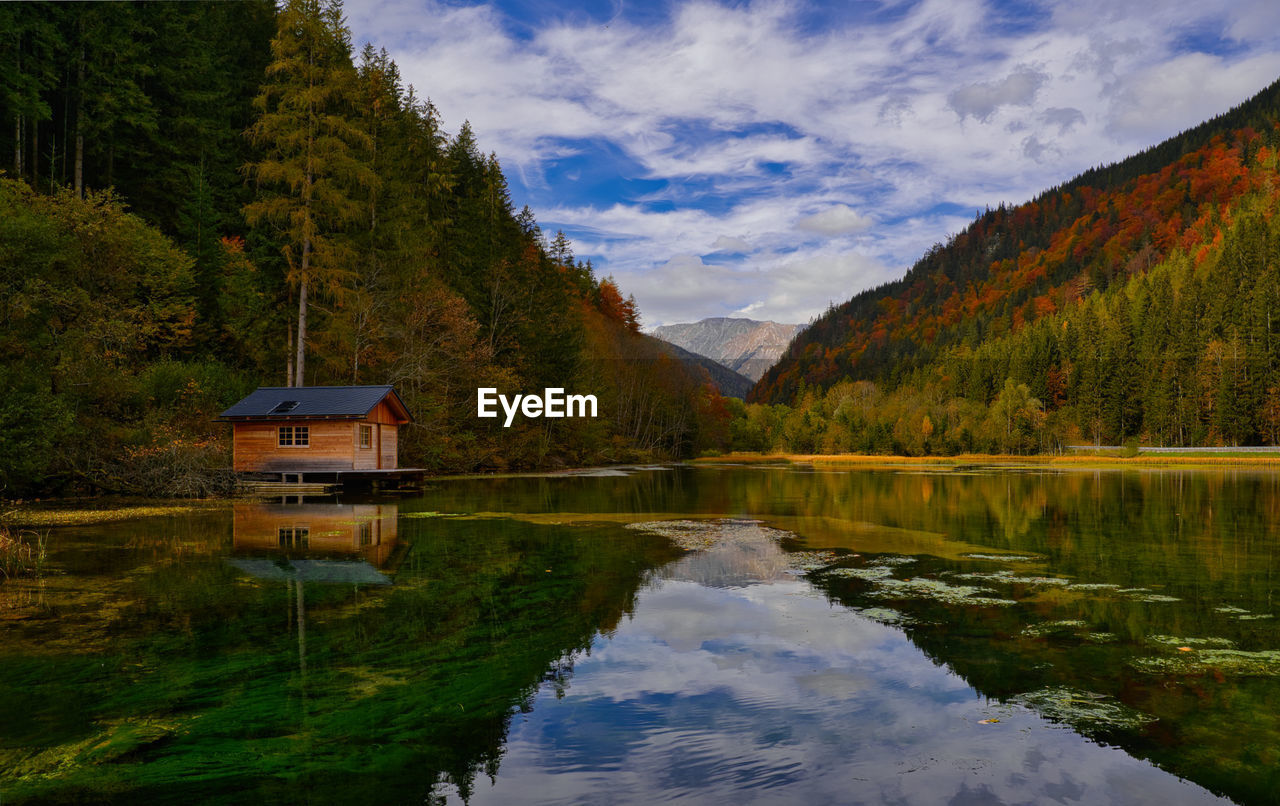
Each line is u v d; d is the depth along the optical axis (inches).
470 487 1114.1
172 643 255.0
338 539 515.8
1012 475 1700.3
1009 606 318.0
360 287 1243.2
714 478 1515.7
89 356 793.6
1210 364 3491.6
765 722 185.2
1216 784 150.7
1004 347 4928.6
